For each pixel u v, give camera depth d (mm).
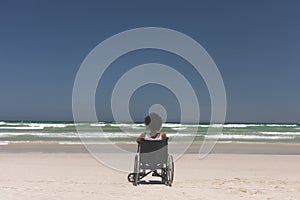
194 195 7734
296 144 23328
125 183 9281
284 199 7582
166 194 7773
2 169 11531
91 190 8070
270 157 16328
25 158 14828
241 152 18734
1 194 7406
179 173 11391
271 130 34969
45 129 32250
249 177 10758
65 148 19172
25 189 8008
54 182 9219
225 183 9539
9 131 31016
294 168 12961
